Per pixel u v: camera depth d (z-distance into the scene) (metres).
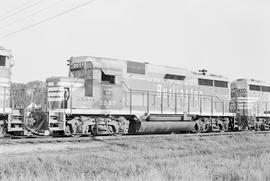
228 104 28.31
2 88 17.50
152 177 9.68
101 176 10.49
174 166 12.10
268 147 19.53
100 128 19.84
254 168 11.70
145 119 22.09
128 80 21.59
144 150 16.11
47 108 18.77
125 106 21.33
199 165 12.29
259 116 31.64
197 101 25.73
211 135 23.75
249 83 31.11
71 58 20.98
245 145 19.94
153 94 22.86
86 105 19.48
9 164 11.80
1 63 17.55
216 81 27.55
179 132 25.22
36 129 18.28
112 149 16.03
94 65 19.95
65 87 18.97
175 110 24.02
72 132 18.97
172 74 24.14
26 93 20.06
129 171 11.45
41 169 11.19
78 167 11.94
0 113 17.34
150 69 22.92
